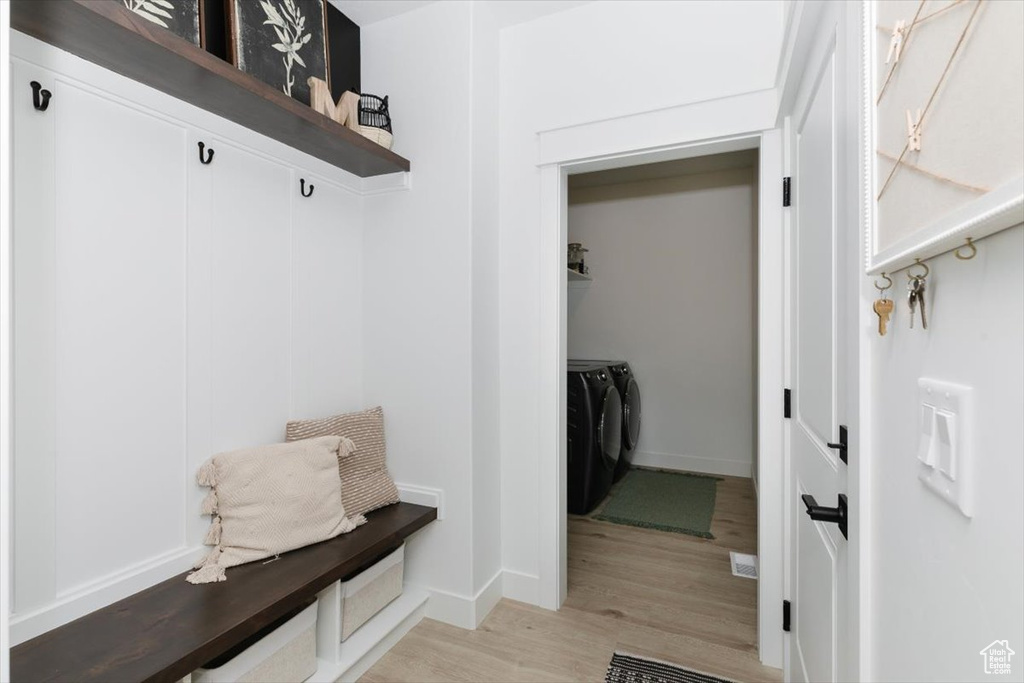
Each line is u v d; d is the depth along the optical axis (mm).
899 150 620
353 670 1639
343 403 2088
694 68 1867
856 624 821
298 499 1619
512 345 2184
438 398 2018
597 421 3307
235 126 1621
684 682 1656
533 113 2139
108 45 1176
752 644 1857
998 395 432
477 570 2006
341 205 2072
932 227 514
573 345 4621
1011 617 411
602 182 4371
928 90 535
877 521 752
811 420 1331
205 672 1229
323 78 1901
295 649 1461
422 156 2041
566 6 2057
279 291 1799
